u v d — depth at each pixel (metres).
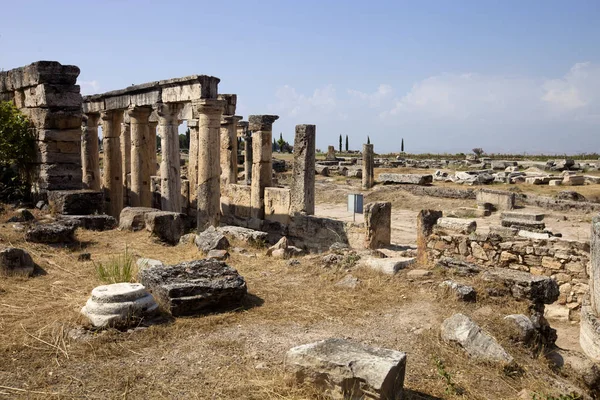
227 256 13.42
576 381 7.62
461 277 10.76
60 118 19.23
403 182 38.97
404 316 8.91
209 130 19.34
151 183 25.20
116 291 8.00
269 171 21.31
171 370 6.52
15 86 21.11
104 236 15.68
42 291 9.61
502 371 7.02
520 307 9.34
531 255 12.95
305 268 12.17
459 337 7.61
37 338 7.27
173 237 15.98
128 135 27.78
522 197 30.80
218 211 19.83
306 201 19.20
